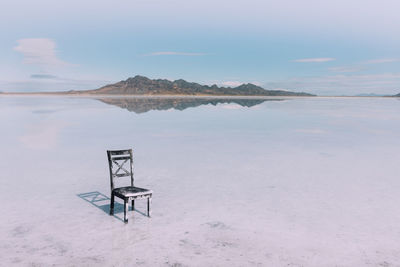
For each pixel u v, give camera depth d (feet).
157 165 34.83
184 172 31.71
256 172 31.81
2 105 194.49
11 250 15.56
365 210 21.44
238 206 22.02
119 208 21.58
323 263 14.64
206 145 48.78
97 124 80.12
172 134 61.67
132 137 57.31
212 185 27.17
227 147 46.98
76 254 15.19
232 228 18.35
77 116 106.42
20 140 53.16
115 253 15.30
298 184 27.61
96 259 14.74
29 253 15.26
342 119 103.40
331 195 24.61
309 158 39.04
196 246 16.11
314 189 26.17
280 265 14.40
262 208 21.66
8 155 40.06
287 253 15.52
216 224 18.90
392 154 42.09
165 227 18.43
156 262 14.52
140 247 15.93
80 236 17.13
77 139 54.54
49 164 34.94
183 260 14.73
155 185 27.12
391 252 15.76
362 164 35.78
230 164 35.42
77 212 20.72
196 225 18.74
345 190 25.94
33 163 35.42
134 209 21.40
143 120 92.43
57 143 50.03
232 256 15.16
